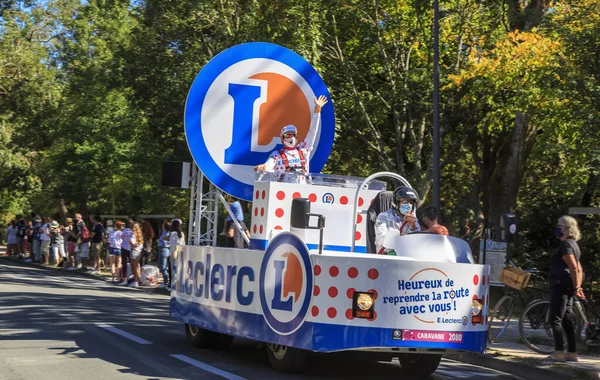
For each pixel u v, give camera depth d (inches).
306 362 341.7
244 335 359.3
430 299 320.8
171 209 1434.5
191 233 459.8
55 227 1290.6
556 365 373.1
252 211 382.3
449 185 1296.8
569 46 692.1
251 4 917.2
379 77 1073.5
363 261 314.2
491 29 992.9
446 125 981.8
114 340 432.8
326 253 322.0
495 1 967.0
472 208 1190.3
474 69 837.2
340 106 1016.2
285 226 369.4
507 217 394.3
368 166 1128.8
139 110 1134.4
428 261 320.8
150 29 988.6
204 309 399.5
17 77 1786.4
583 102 705.6
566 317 390.3
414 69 987.3
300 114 460.4
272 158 409.4
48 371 332.5
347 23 982.4
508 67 807.7
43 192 1831.9
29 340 426.0
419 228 361.1
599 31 666.2
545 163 1172.5
